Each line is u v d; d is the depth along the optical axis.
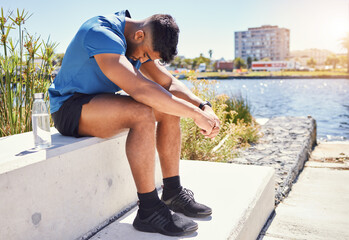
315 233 2.07
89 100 1.49
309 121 6.28
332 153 4.82
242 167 2.43
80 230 1.45
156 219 1.43
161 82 1.80
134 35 1.51
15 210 1.12
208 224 1.53
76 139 1.48
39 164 1.22
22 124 2.35
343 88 33.47
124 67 1.37
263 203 2.10
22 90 2.40
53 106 1.61
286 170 3.43
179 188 1.65
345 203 2.68
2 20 2.20
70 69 1.53
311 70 102.81
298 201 2.76
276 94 25.86
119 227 1.54
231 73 95.25
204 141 3.77
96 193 1.55
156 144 1.65
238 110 6.06
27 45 2.33
